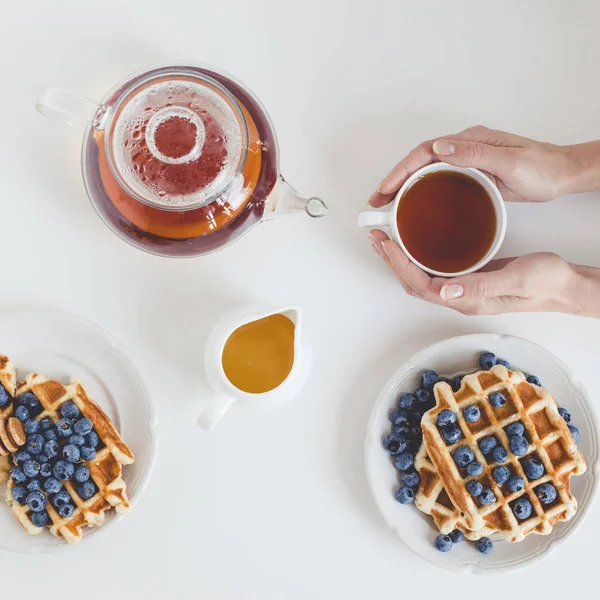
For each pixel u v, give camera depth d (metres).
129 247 1.02
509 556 1.02
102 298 1.02
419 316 1.04
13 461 0.97
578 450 1.03
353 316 1.04
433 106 1.04
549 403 1.00
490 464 1.00
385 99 1.04
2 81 1.00
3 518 0.98
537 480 1.00
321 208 0.93
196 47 1.02
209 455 1.03
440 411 0.99
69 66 1.01
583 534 1.06
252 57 1.02
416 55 1.04
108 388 1.00
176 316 1.02
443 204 0.99
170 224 0.90
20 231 1.01
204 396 1.02
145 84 0.90
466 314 1.01
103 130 0.90
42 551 0.98
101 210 0.93
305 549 1.04
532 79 1.05
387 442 1.00
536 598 1.05
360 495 1.04
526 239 1.04
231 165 0.89
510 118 1.05
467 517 0.99
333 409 1.04
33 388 0.97
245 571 1.03
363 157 1.03
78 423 0.97
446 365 1.03
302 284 1.03
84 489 0.97
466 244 0.99
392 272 1.04
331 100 1.03
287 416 1.03
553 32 1.05
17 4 1.00
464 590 1.05
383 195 1.00
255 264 1.03
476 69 1.04
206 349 0.99
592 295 1.00
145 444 1.00
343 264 1.03
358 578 1.04
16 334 0.99
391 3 1.04
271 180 0.93
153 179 0.88
